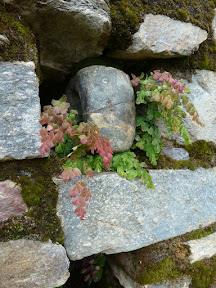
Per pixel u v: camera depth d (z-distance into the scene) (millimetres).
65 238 482
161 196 592
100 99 517
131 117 551
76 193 433
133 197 550
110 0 520
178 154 657
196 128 679
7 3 427
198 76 684
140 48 570
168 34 587
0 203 410
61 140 423
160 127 644
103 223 520
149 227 578
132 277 626
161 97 521
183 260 621
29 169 441
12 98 415
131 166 536
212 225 675
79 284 812
